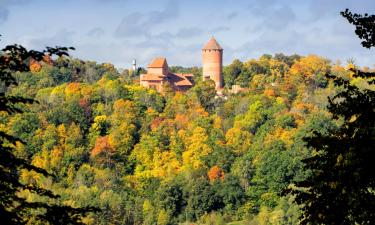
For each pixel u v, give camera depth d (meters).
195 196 158.50
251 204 158.00
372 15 28.81
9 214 25.12
